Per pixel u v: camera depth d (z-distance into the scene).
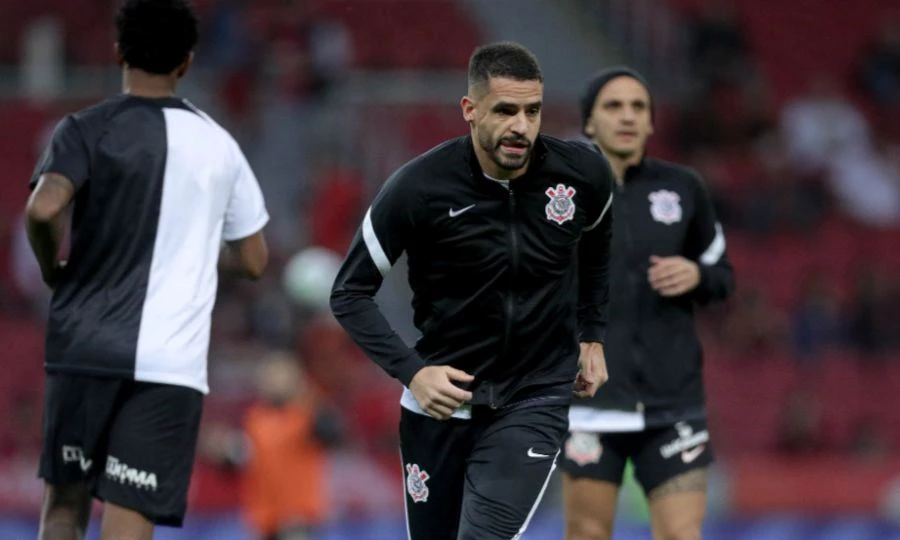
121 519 17.52
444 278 18.09
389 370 17.94
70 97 69.38
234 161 18.94
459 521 19.27
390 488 39.44
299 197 58.47
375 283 18.33
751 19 82.00
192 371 17.89
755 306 55.47
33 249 17.80
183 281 17.97
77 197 17.95
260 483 33.72
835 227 63.41
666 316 22.80
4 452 46.06
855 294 57.44
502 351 18.27
